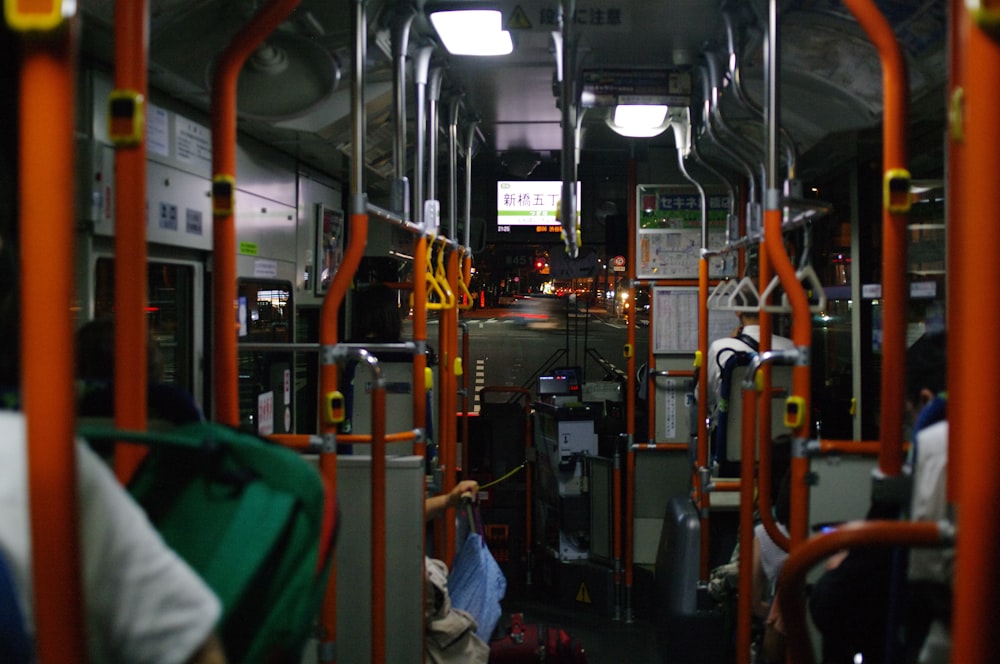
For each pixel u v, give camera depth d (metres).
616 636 6.07
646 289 7.27
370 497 3.37
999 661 0.93
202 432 1.44
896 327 2.35
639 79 4.86
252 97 3.72
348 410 4.52
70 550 0.93
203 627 1.09
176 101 3.92
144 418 1.68
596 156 7.59
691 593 5.30
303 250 5.81
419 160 4.49
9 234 1.12
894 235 2.34
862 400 5.57
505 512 7.15
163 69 3.46
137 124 1.63
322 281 6.17
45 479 0.92
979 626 0.93
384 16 4.05
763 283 3.95
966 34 0.93
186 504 1.37
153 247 3.77
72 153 0.94
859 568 2.23
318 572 1.42
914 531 1.52
